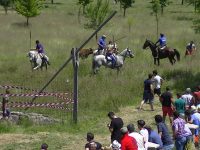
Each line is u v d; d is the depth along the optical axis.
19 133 20.27
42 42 49.72
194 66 35.31
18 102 24.91
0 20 67.12
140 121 14.10
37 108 24.59
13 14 73.69
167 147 14.94
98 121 22.95
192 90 28.95
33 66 36.28
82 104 25.19
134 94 27.70
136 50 42.59
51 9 82.19
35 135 19.95
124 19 68.62
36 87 28.11
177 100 20.23
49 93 25.33
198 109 18.27
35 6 59.53
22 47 47.47
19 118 21.98
